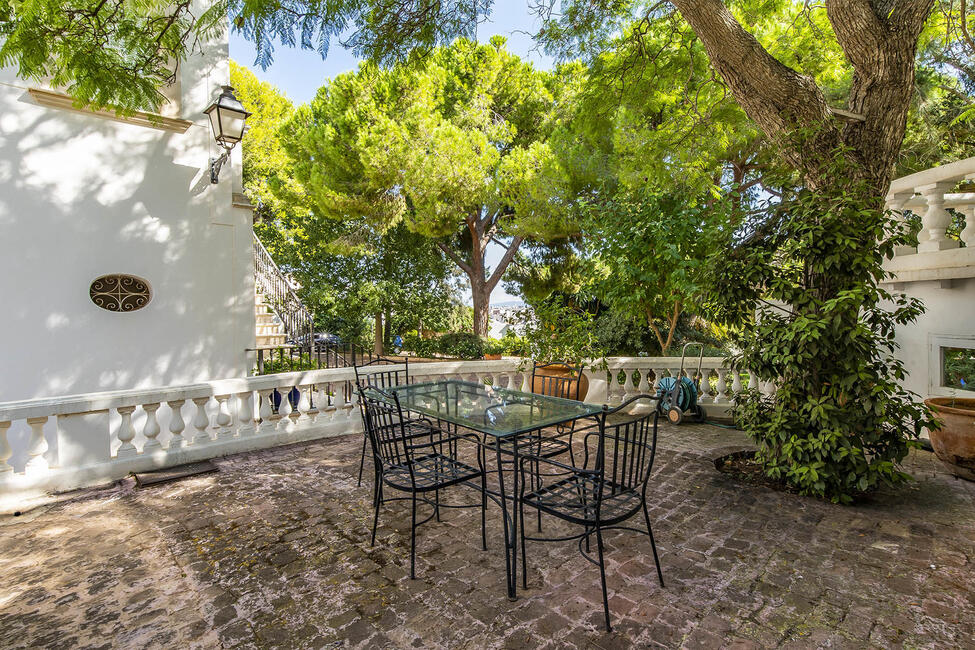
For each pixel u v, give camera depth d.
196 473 4.39
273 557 2.93
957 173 4.51
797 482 3.80
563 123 11.74
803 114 3.88
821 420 3.69
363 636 2.20
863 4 3.69
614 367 6.87
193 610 2.41
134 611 2.40
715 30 3.93
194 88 6.25
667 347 7.13
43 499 3.83
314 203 14.16
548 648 2.11
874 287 3.52
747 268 3.94
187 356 6.24
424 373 6.32
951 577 2.66
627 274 6.47
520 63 12.96
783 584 2.61
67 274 5.46
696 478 4.27
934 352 4.98
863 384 3.52
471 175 11.34
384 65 4.54
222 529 3.31
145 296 5.99
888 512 3.53
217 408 5.14
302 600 2.49
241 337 6.73
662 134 6.82
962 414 3.97
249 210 6.81
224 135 5.74
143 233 5.91
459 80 13.00
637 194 7.00
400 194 13.26
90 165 5.58
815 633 2.21
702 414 6.29
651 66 6.39
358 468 4.58
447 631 2.23
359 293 16.08
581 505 2.50
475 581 2.66
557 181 10.59
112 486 4.12
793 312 3.96
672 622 2.29
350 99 12.11
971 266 4.44
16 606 2.44
